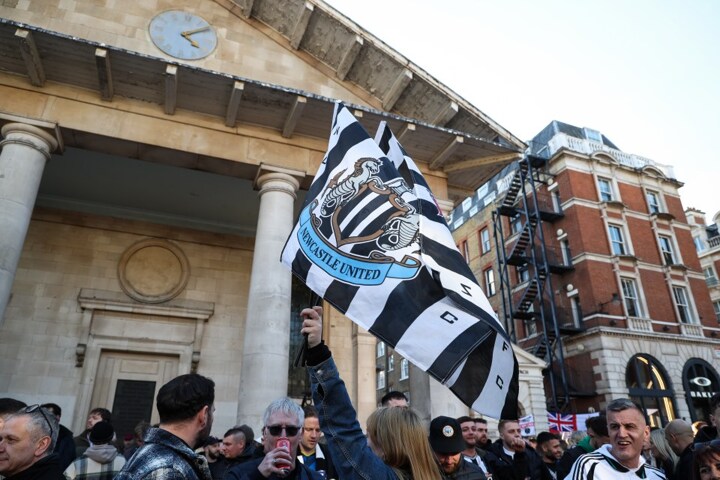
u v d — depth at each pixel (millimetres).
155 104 11914
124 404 13938
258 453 5172
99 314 14430
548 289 30047
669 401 27031
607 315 27344
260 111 12305
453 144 13359
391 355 42875
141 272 15359
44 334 13664
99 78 10984
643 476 3607
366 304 3586
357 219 3986
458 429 3588
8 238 9531
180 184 14961
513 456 6102
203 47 12812
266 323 10570
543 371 27469
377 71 13781
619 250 30266
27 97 10945
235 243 16797
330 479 5117
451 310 3635
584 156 31453
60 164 13852
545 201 31969
